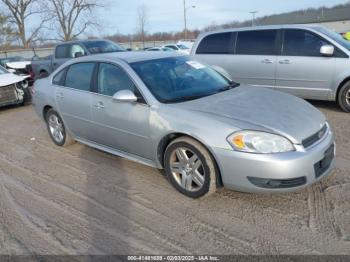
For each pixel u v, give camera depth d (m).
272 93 4.02
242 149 3.02
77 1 42.34
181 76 4.16
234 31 7.48
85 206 3.54
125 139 4.07
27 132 6.72
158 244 2.84
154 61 4.27
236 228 2.97
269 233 2.87
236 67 7.42
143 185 3.91
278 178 2.96
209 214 3.22
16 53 34.94
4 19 42.06
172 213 3.28
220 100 3.68
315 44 6.43
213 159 3.23
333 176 3.79
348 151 4.48
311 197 3.38
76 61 4.88
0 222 3.34
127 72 4.00
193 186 3.50
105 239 2.96
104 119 4.27
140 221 3.19
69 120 4.98
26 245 2.96
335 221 2.96
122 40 50.12
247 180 3.07
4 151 5.57
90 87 4.50
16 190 4.03
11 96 9.20
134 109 3.82
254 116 3.25
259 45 7.09
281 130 3.04
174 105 3.58
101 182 4.07
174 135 3.52
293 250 2.64
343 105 6.32
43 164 4.82
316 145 3.14
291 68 6.66
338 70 6.18
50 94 5.22
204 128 3.21
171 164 3.61
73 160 4.88
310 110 3.58
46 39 44.31
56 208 3.54
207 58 7.82
